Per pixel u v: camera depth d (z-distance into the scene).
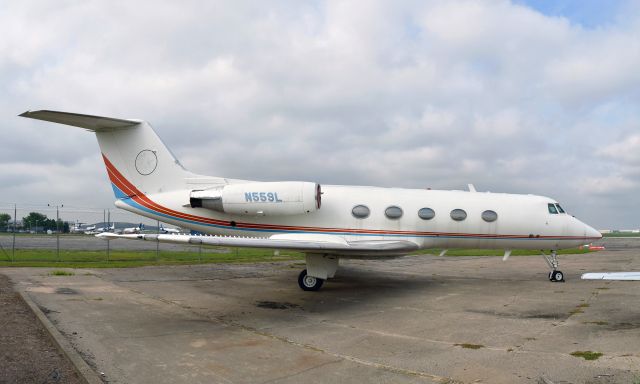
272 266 19.38
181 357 6.13
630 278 6.53
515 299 10.94
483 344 6.80
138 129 13.83
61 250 26.42
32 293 10.80
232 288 12.84
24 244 32.94
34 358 5.85
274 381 5.20
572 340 6.88
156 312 9.28
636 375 5.20
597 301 10.41
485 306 10.09
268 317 8.98
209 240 9.55
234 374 5.45
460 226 13.76
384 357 6.17
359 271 18.00
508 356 6.11
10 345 6.41
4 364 5.54
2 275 13.96
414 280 14.94
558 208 14.39
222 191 13.02
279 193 12.74
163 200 13.70
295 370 5.61
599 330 7.52
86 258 20.92
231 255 25.20
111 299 10.54
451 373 5.45
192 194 13.10
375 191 14.00
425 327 8.05
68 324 7.87
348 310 9.75
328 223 13.50
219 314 9.23
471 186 15.33
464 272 17.55
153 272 16.27
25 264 17.23
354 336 7.40
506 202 14.15
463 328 7.92
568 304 10.09
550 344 6.69
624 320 8.29
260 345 6.81
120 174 13.93
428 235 13.72
